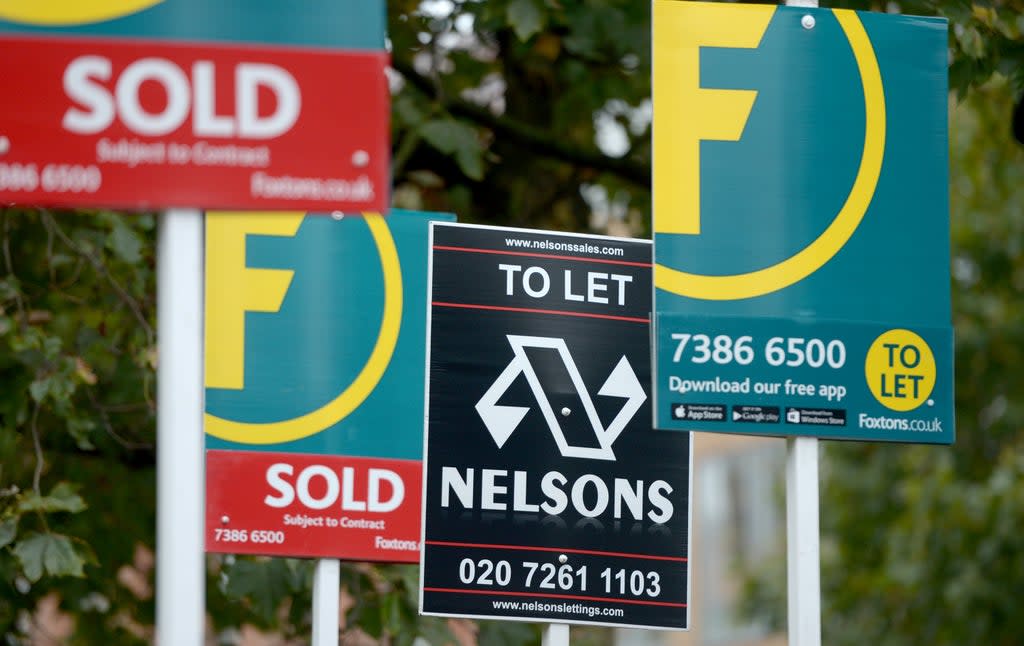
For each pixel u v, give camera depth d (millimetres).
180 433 10203
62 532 22422
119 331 24781
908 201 15797
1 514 22078
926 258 15742
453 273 16969
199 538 10102
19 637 27859
